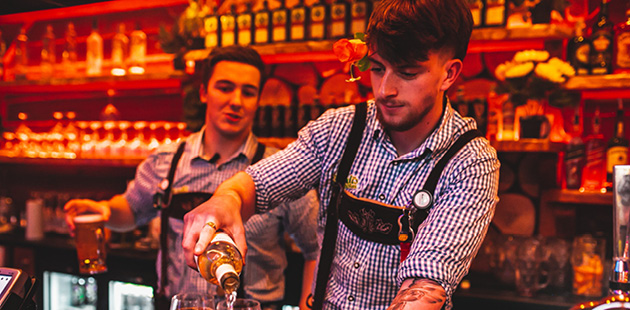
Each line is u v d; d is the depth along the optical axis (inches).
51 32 146.9
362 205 49.8
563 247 93.8
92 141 140.7
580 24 97.3
